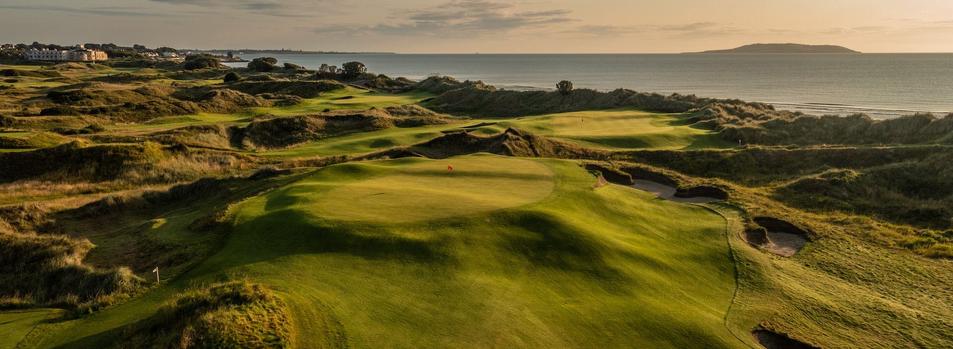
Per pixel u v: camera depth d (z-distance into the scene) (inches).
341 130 2432.3
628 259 753.0
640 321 582.6
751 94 5610.2
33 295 682.2
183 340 450.9
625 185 1315.2
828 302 696.4
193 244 789.2
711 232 940.0
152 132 2139.5
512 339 507.8
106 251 818.8
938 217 1190.9
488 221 795.4
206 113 2918.3
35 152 1503.4
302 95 4116.6
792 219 1055.6
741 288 726.5
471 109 3582.7
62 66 6190.9
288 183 1123.3
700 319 605.9
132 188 1438.2
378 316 529.0
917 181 1429.6
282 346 455.2
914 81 7209.6
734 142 2087.8
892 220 1201.4
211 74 5826.8
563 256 730.2
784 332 606.5
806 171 1637.6
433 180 1093.1
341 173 1141.7
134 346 472.4
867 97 5103.3
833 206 1293.1
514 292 617.3
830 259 870.4
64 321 569.3
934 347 597.3
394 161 1323.8
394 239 715.4
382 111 2856.8
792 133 2158.0
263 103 3361.2
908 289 757.3
